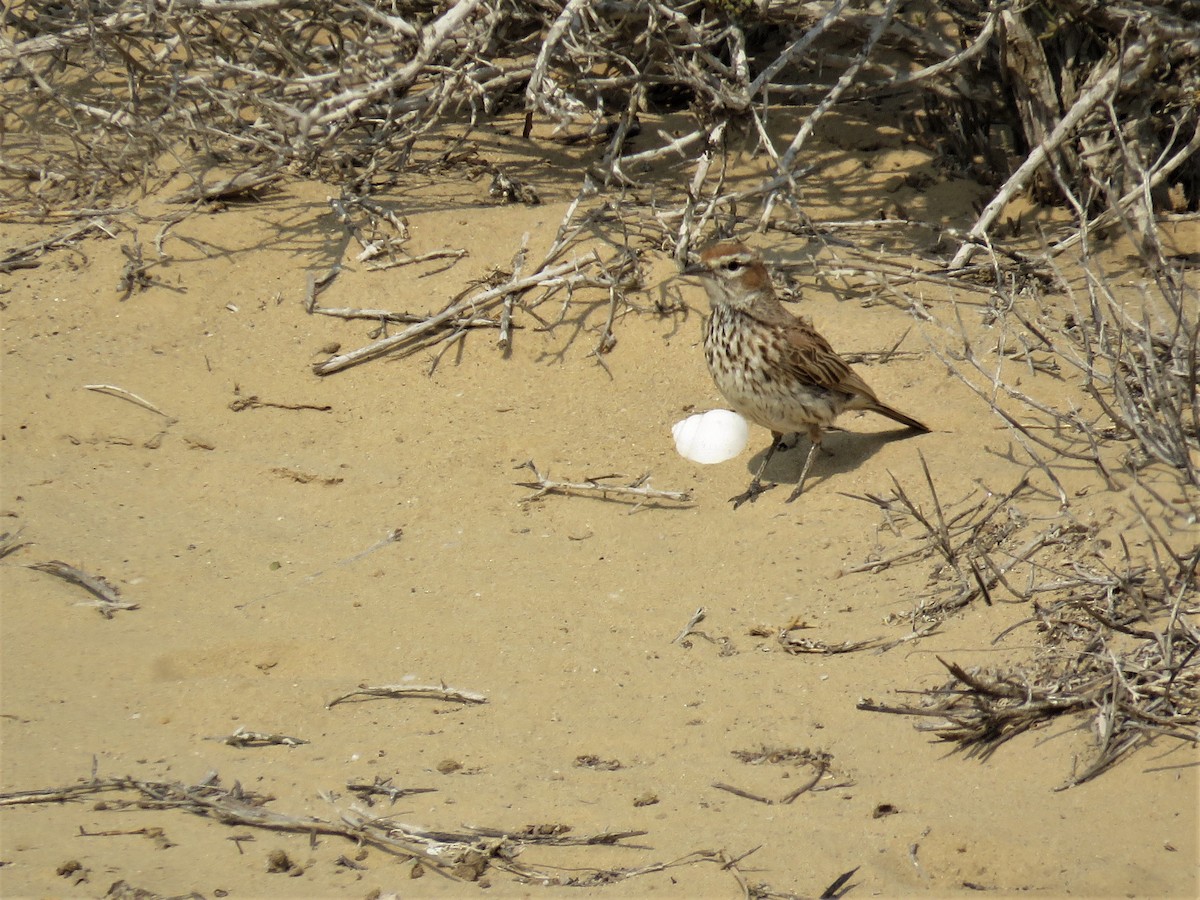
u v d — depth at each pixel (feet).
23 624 32.96
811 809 26.43
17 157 56.65
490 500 39.60
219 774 27.81
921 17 60.59
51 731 29.07
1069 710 28.66
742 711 29.86
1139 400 39.29
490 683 31.27
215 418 43.42
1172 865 24.49
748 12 54.39
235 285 48.55
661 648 32.53
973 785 26.99
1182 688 28.63
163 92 55.26
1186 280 46.88
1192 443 36.17
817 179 56.75
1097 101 48.37
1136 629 30.53
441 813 26.43
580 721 29.73
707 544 37.24
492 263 48.70
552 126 60.80
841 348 44.60
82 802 26.73
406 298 47.73
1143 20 47.85
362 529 38.32
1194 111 51.65
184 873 24.57
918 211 54.44
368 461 41.60
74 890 23.94
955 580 33.88
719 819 26.17
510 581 35.60
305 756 28.58
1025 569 33.65
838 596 34.19
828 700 30.07
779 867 24.76
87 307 47.50
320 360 45.73
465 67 51.39
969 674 29.32
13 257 49.62
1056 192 53.52
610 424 43.09
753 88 50.21
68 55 61.72
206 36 53.57
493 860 25.16
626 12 52.39
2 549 35.99
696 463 41.37
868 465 39.86
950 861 24.98
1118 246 50.31
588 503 39.50
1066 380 41.75
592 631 33.30
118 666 31.58
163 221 51.31
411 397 44.42
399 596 34.94
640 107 61.16
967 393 42.09
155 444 42.06
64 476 40.22
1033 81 52.03
